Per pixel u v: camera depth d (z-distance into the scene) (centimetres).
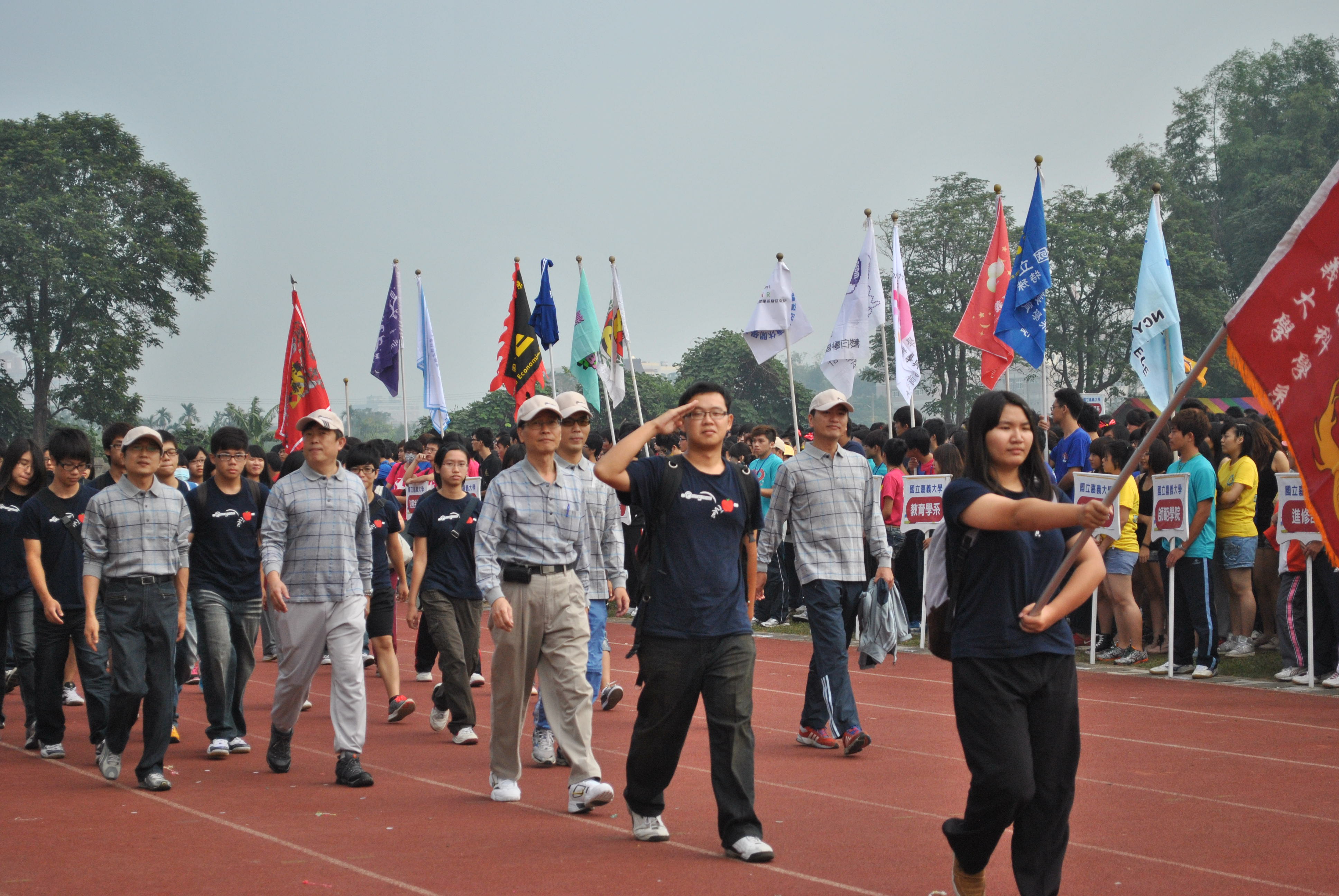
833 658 774
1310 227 425
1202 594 1021
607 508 842
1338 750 748
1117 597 1101
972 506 419
